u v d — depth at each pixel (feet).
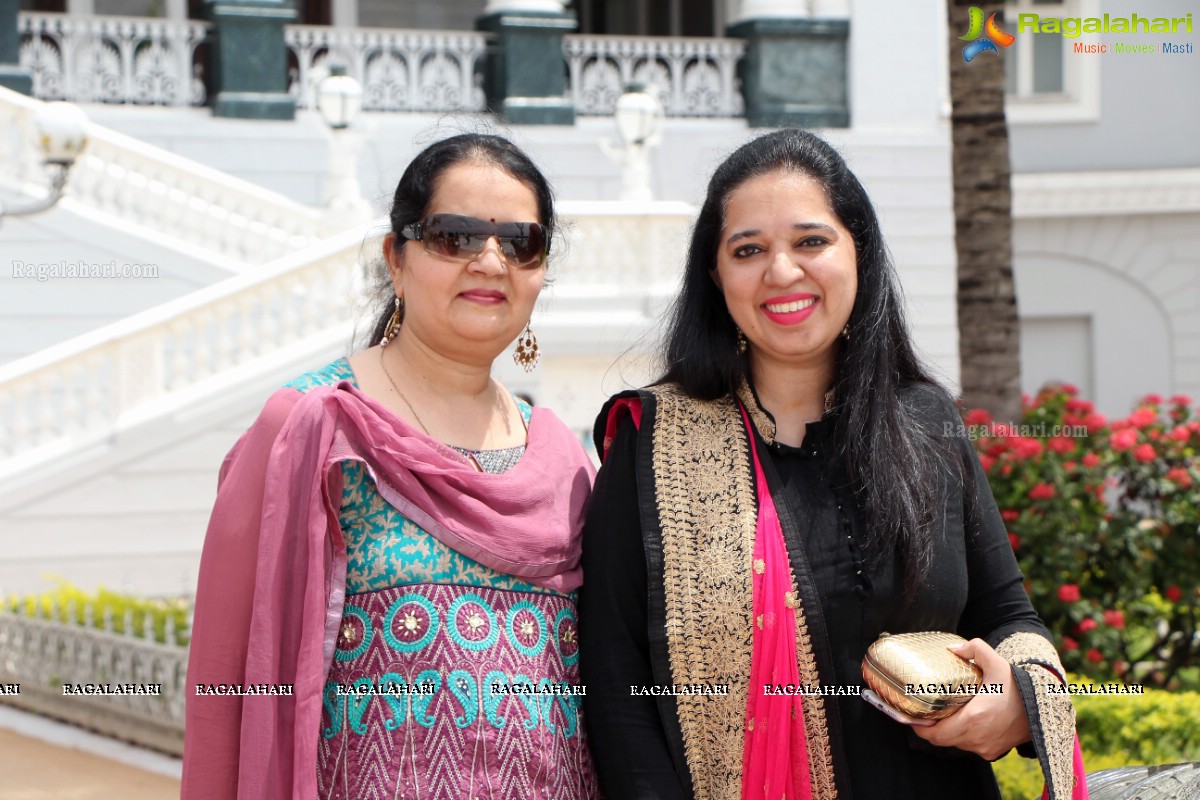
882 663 7.49
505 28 40.32
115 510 27.91
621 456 8.31
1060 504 20.56
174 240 32.76
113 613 22.56
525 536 7.89
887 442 7.97
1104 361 45.75
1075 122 44.52
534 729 7.71
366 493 7.82
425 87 40.86
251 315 29.43
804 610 7.78
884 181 41.57
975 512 8.26
